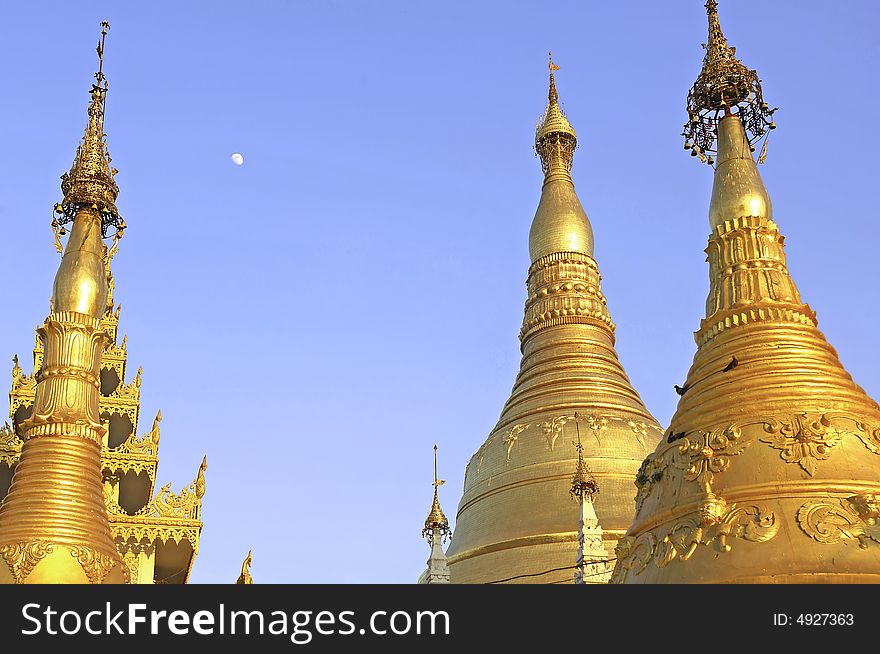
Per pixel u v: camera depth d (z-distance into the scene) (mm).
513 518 56938
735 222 32156
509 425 62188
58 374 36000
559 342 64438
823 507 25656
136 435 46375
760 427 27594
